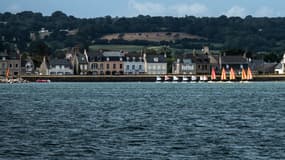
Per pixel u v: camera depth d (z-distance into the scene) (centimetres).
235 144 7300
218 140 7594
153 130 8519
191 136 7925
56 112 11519
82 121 9725
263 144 7294
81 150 6912
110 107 12912
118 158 6500
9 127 8869
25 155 6650
